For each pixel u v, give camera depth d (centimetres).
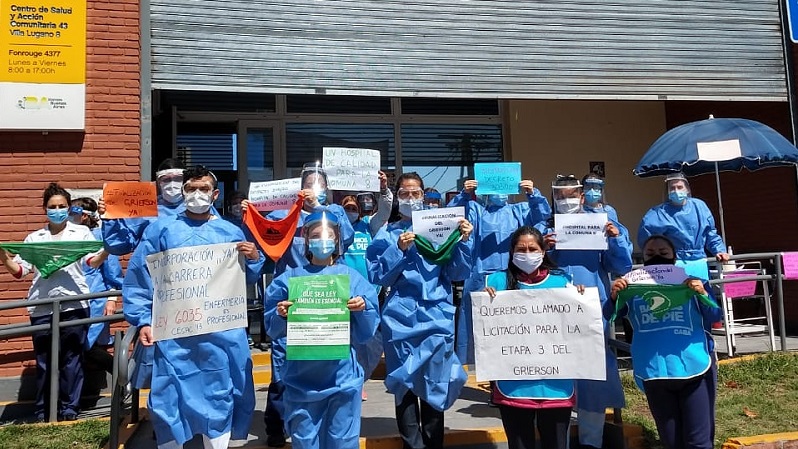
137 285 401
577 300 389
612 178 1145
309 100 1060
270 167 1036
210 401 386
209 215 427
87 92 693
